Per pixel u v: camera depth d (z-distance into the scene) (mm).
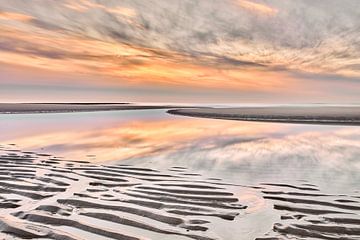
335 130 13891
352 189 5344
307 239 3527
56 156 8477
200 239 3531
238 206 4590
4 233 3650
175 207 4508
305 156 8180
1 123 18641
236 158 8094
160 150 9383
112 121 20516
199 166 7227
